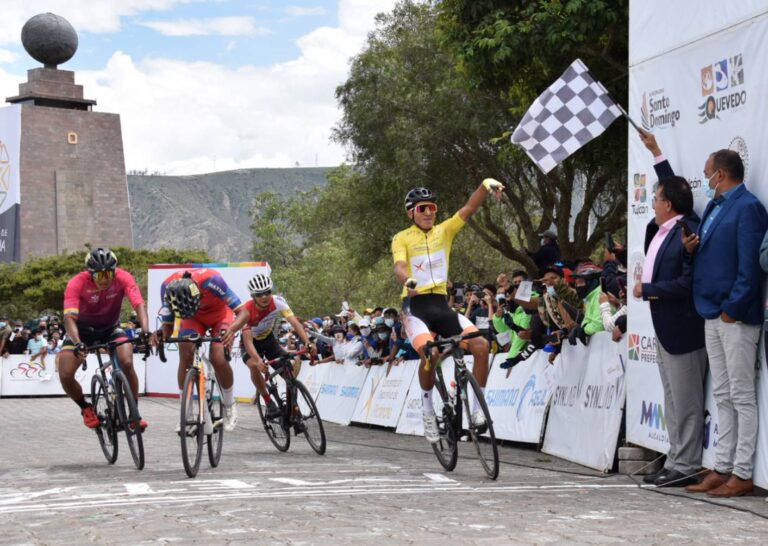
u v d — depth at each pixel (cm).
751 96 538
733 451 536
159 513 468
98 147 7375
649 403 652
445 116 2198
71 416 1633
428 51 2308
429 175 2297
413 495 531
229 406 805
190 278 694
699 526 425
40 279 5162
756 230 518
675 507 489
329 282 5712
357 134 2355
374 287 5144
